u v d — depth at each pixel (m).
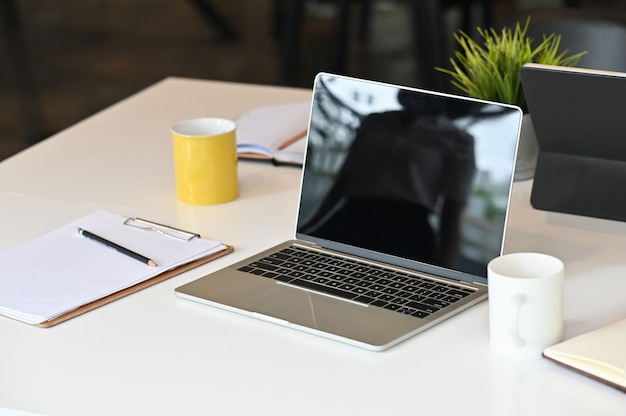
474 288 1.25
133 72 5.11
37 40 5.73
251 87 2.24
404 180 1.33
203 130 1.63
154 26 5.94
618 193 1.45
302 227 1.41
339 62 4.64
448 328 1.16
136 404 1.03
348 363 1.09
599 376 1.02
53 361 1.12
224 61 5.27
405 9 5.79
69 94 4.82
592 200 1.47
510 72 1.61
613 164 1.44
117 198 1.62
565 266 1.33
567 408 0.99
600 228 1.45
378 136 1.35
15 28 4.62
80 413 1.02
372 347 1.11
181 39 5.68
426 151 1.31
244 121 1.88
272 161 1.74
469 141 1.28
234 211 1.55
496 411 1.00
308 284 1.27
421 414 1.00
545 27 2.12
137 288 1.29
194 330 1.18
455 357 1.10
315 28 5.67
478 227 1.26
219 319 1.21
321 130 1.40
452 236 1.28
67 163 1.80
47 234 1.46
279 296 1.24
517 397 1.02
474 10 5.28
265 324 1.19
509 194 1.24
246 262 1.34
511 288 1.06
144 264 1.34
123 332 1.19
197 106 2.11
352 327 1.15
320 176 1.40
